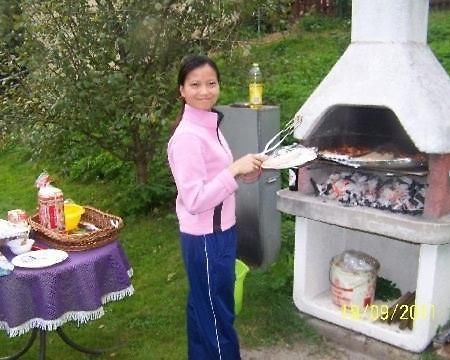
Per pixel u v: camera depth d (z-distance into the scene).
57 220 3.15
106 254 3.07
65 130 5.52
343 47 9.00
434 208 3.08
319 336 3.69
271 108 4.23
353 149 3.59
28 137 5.44
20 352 3.42
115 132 5.52
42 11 4.97
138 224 5.67
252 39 5.87
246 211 4.44
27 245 3.04
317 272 3.87
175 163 2.62
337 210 3.35
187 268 2.85
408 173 3.11
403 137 3.55
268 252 4.52
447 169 3.07
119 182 6.68
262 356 3.52
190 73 2.62
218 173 2.71
